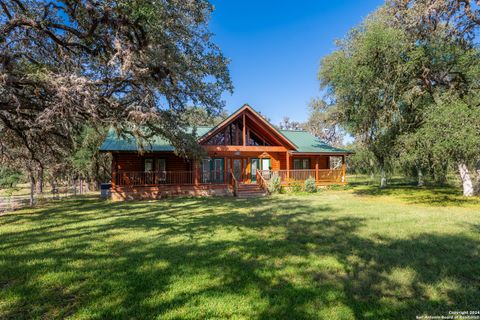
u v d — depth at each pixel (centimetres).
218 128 1925
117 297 366
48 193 2389
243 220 902
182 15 930
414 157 1284
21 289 390
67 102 789
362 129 1809
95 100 866
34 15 857
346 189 2177
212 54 1150
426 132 1133
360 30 1648
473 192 1602
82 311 331
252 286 394
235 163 2177
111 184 1841
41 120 813
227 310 330
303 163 2425
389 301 349
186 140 1320
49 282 413
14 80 809
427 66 1354
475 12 1080
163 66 927
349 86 1560
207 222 873
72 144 1371
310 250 564
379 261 491
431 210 1060
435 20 1173
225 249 575
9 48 895
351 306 337
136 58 878
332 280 413
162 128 1236
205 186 1812
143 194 1680
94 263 494
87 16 877
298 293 371
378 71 1448
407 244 592
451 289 379
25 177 1958
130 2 728
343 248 574
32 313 328
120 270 460
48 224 882
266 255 533
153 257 525
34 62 954
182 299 357
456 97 1241
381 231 716
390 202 1351
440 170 1588
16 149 1398
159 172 1780
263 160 2275
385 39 1332
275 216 972
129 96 1072
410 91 1412
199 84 1170
